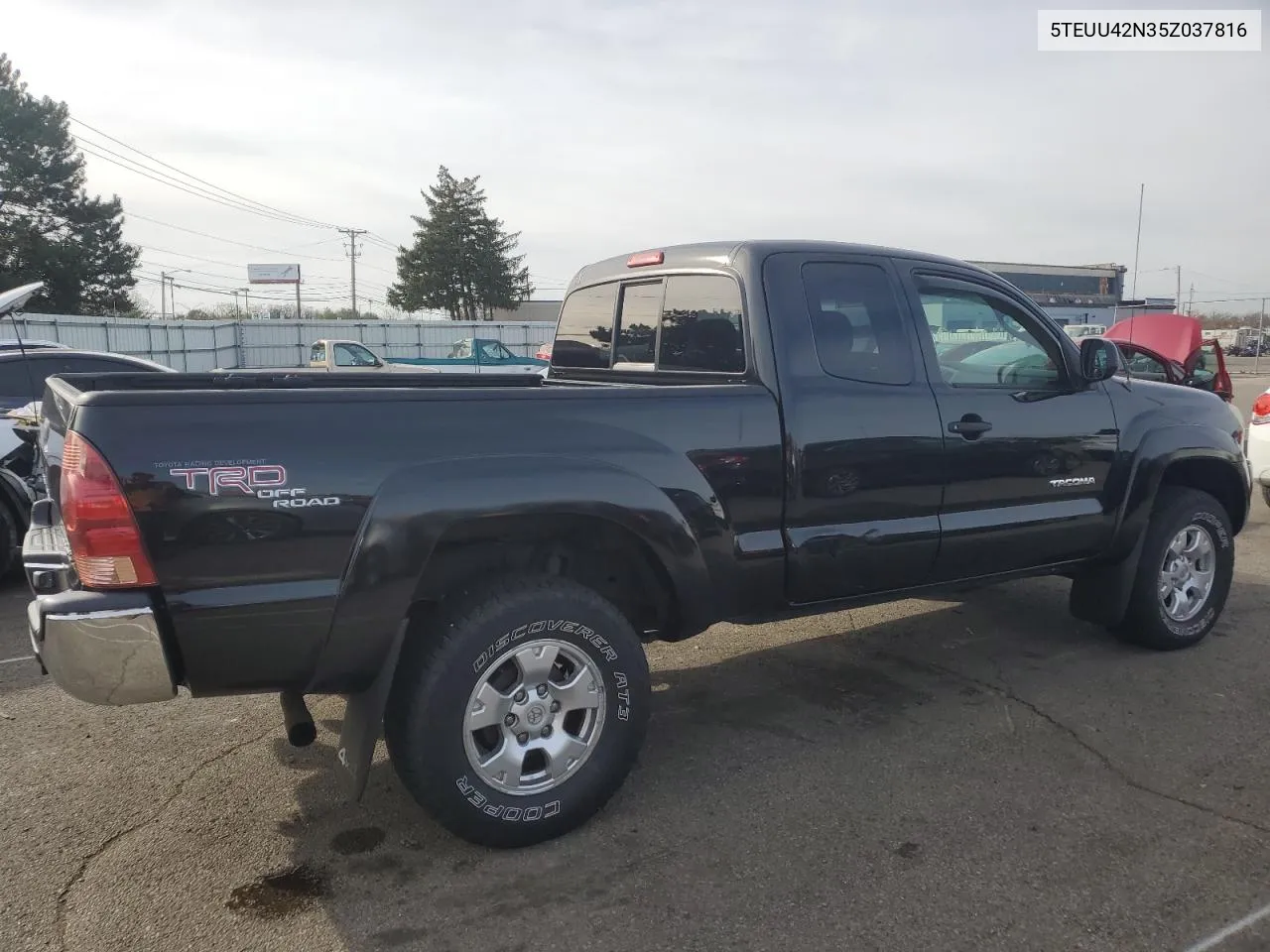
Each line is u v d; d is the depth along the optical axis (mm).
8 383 7777
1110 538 4703
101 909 2828
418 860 3109
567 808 3195
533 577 3188
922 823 3314
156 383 3734
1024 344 4434
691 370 4039
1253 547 7652
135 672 2641
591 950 2637
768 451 3553
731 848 3164
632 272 4488
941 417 3990
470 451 3008
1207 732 4074
